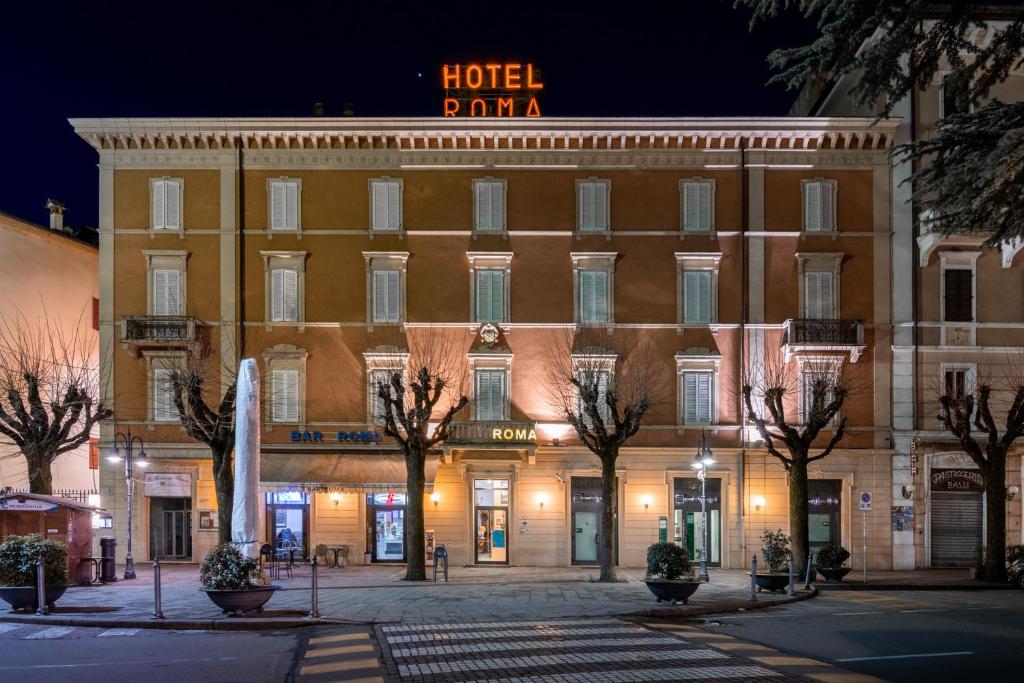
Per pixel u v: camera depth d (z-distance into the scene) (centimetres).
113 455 3091
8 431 3122
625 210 3572
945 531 3522
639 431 3512
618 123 3522
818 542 3519
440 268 3559
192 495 3494
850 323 3462
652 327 3538
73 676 1349
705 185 3575
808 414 3228
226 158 3566
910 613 2136
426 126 3528
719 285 3553
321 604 2212
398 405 3030
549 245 3562
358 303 3547
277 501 3559
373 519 3544
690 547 3512
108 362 3522
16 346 3684
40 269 3931
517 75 3781
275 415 3506
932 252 3522
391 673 1323
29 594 2052
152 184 3569
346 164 3581
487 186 3575
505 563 3519
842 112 3856
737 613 2145
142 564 3462
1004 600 2508
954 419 3484
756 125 3519
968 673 1370
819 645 1631
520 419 3516
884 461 3509
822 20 1080
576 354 3488
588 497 3547
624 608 2116
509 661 1409
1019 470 3512
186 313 3522
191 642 1673
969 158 1073
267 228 3559
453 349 3534
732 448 3500
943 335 3519
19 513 2664
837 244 3550
